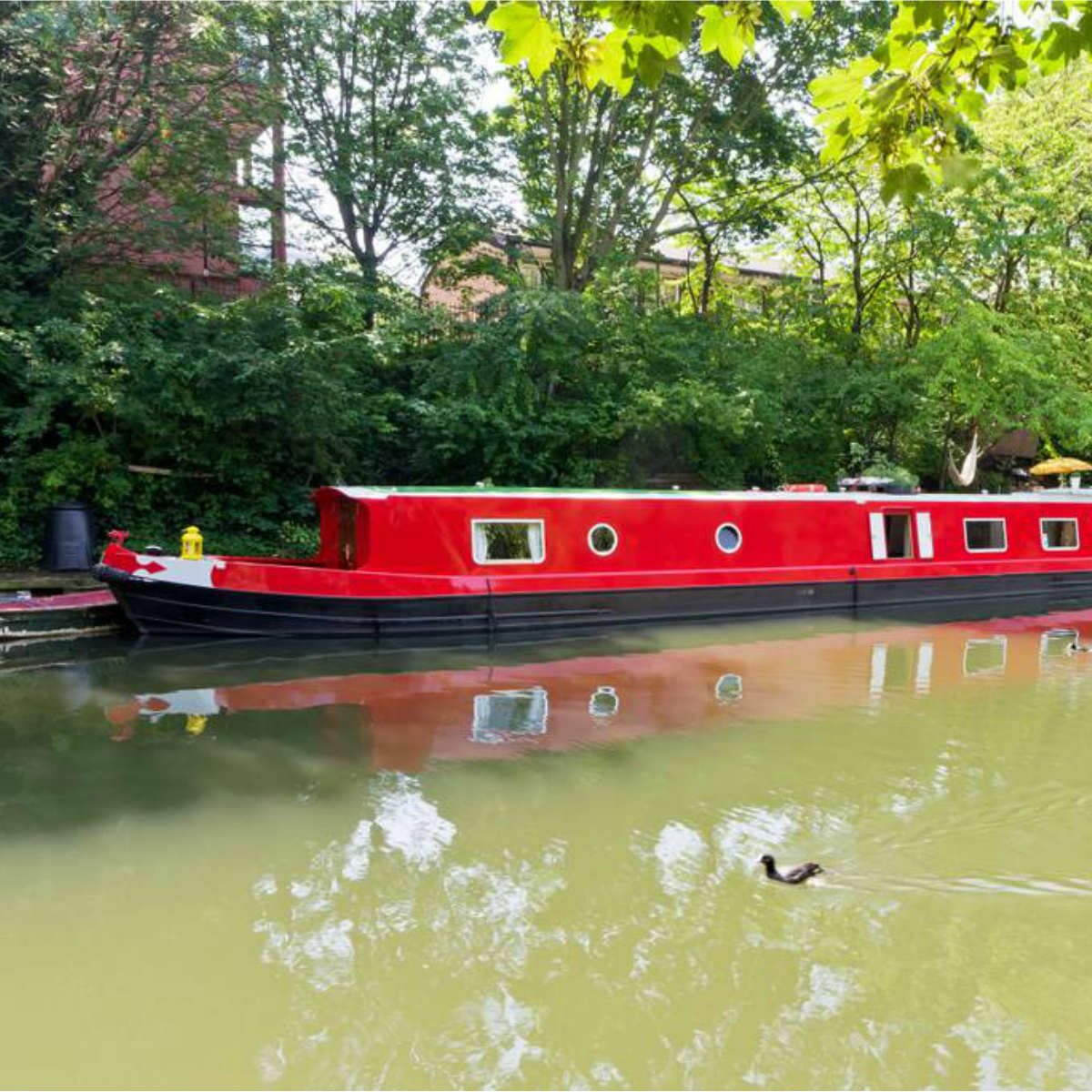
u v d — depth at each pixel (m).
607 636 11.48
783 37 20.22
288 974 4.04
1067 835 5.50
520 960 4.13
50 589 11.80
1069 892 4.79
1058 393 19.39
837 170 20.80
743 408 17.50
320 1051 3.53
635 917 4.50
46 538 13.59
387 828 5.57
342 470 17.20
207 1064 3.46
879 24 19.97
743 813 5.83
